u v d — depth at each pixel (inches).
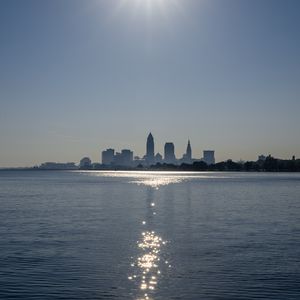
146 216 3046.3
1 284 1337.4
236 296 1240.8
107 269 1501.0
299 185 7829.7
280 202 4276.6
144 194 5447.8
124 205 3932.1
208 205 3939.5
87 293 1261.1
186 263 1588.3
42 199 4628.4
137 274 1445.6
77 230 2367.1
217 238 2118.6
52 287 1311.5
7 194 5472.4
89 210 3467.0
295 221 2770.7
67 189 6604.3
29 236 2162.9
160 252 1780.3
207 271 1482.5
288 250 1825.8
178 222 2719.0
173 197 4931.1
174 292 1269.7
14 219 2859.3
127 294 1254.3
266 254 1744.6
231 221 2770.7
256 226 2539.4
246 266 1547.7
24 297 1230.3
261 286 1322.6
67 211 3385.8
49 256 1695.4
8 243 1971.0
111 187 7155.5
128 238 2111.2
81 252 1774.1
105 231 2331.4
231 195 5280.5
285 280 1381.6
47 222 2709.2
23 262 1596.9
